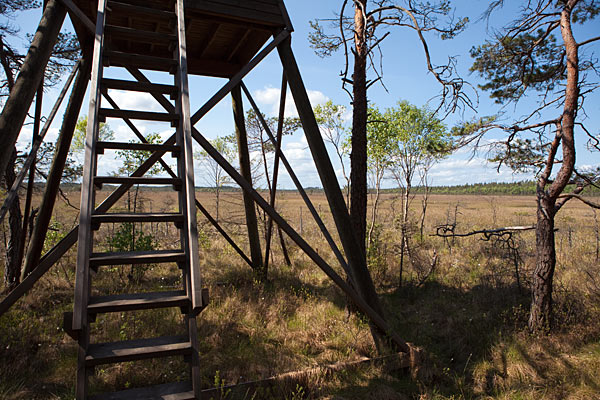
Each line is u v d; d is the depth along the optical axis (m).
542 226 6.23
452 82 5.42
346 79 6.68
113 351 2.58
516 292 7.94
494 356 5.50
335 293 8.02
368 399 4.39
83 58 5.88
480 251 11.86
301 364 5.09
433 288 8.62
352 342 5.77
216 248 12.67
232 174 4.46
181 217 3.06
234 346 5.55
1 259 9.83
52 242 9.28
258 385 4.33
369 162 12.46
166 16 4.26
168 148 3.38
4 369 4.62
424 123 12.02
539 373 5.05
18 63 8.18
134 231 9.05
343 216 5.12
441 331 6.53
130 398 2.59
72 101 5.91
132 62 3.87
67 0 4.05
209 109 4.55
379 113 12.11
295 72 5.24
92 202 2.91
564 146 5.89
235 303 7.02
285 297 7.63
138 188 10.54
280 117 7.05
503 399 4.54
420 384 4.84
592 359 5.17
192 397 2.61
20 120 3.67
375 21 6.60
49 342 5.39
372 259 9.24
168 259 2.89
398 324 6.90
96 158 3.06
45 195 6.21
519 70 7.71
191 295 2.86
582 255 11.04
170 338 2.85
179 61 3.72
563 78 7.56
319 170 5.15
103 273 8.84
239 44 7.14
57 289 7.79
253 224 9.40
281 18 5.36
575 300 6.85
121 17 5.80
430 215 27.39
